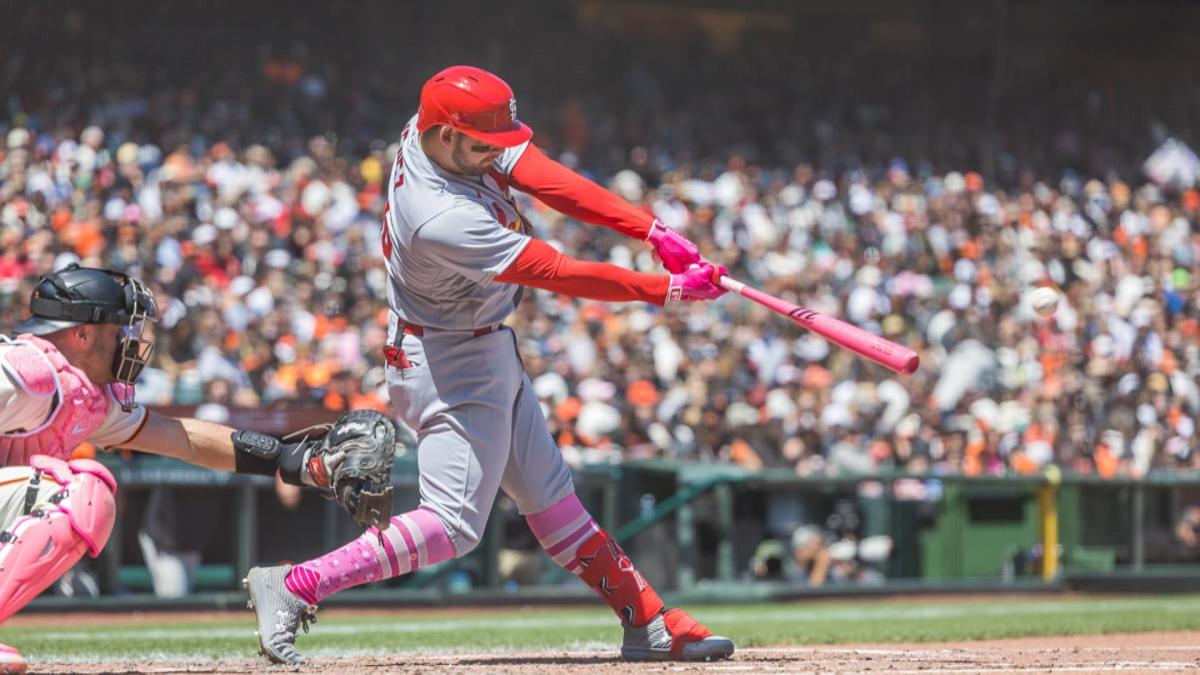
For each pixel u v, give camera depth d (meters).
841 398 51.88
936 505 40.78
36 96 67.12
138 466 33.56
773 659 15.61
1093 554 42.31
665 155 85.56
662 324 54.66
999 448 49.06
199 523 34.19
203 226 53.44
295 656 14.06
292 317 48.41
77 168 56.69
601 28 91.94
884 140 93.25
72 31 71.25
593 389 47.06
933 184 81.88
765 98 94.00
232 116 72.81
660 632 15.27
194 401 37.62
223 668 13.88
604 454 41.88
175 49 74.56
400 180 14.10
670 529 38.12
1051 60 100.69
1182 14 101.00
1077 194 84.81
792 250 67.94
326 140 72.50
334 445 13.67
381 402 39.41
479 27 87.44
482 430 14.38
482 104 13.62
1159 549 43.31
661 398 48.69
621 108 90.06
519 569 37.78
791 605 37.28
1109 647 18.80
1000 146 94.56
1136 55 101.19
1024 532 41.66
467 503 14.41
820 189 75.75
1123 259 75.44
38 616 32.16
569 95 89.81
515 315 51.88
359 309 49.91
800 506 39.62
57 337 12.75
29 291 41.84
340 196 60.06
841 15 98.00
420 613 34.59
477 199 14.13
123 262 49.22
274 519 34.84
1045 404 54.31
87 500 11.81
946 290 70.44
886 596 39.31
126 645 21.12
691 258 14.69
